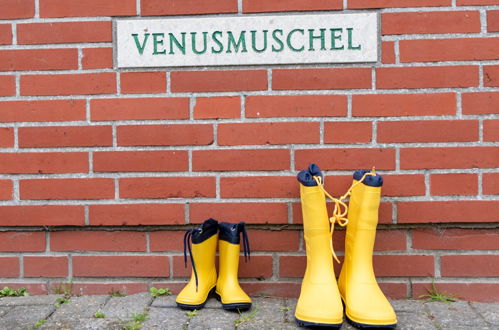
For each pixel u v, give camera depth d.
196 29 2.05
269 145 2.06
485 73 2.01
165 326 1.79
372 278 1.88
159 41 2.06
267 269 2.10
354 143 2.04
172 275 2.12
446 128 2.02
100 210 2.09
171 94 2.07
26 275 2.12
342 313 1.79
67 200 2.10
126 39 2.06
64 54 2.08
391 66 2.02
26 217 2.10
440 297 2.04
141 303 2.00
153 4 2.06
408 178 2.03
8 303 2.01
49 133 2.09
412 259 2.06
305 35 2.03
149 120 2.08
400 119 2.03
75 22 2.07
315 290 1.83
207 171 2.08
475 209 2.02
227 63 2.05
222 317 1.87
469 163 2.02
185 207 2.08
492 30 2.00
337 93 2.04
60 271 2.12
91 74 2.08
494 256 2.04
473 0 2.00
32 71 2.09
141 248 2.12
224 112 2.06
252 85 2.05
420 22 2.01
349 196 2.05
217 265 2.11
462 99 2.01
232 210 2.08
